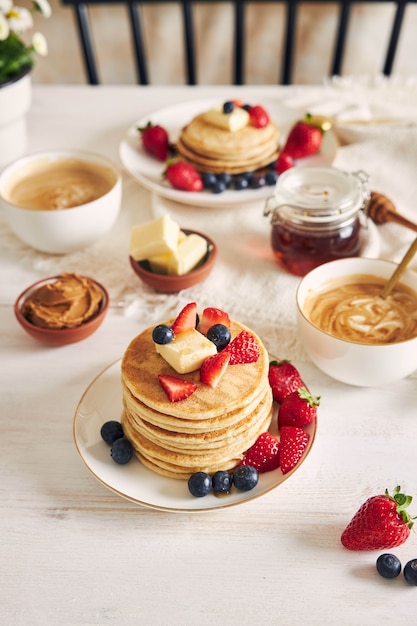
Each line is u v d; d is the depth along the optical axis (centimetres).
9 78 106
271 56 159
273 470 76
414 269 93
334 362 80
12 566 71
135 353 78
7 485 76
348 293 86
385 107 118
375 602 69
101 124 119
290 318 90
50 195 97
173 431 74
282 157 107
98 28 156
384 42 155
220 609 69
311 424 77
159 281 91
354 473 76
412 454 78
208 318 78
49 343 87
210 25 154
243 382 75
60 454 78
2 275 97
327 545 72
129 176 110
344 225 92
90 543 72
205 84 166
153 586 70
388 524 70
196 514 74
